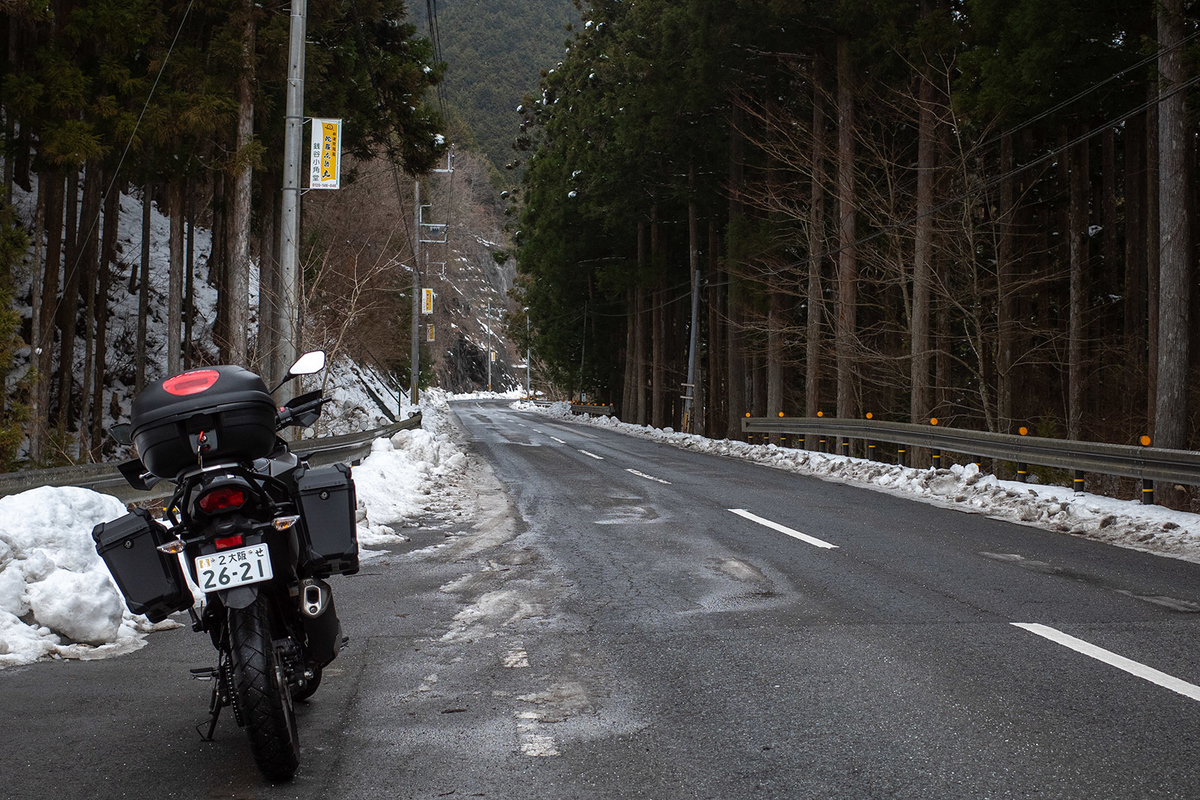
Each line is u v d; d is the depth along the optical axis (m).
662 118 32.91
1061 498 13.48
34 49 17.17
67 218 21.75
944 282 25.44
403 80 25.91
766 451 25.05
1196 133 21.83
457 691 5.05
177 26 20.34
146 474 4.59
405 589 7.83
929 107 22.88
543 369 106.62
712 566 8.80
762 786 3.74
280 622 4.19
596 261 51.38
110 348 27.95
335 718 4.61
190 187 26.94
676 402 54.88
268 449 4.19
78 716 4.59
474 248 132.88
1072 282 24.38
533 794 3.68
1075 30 18.02
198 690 5.07
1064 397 28.81
